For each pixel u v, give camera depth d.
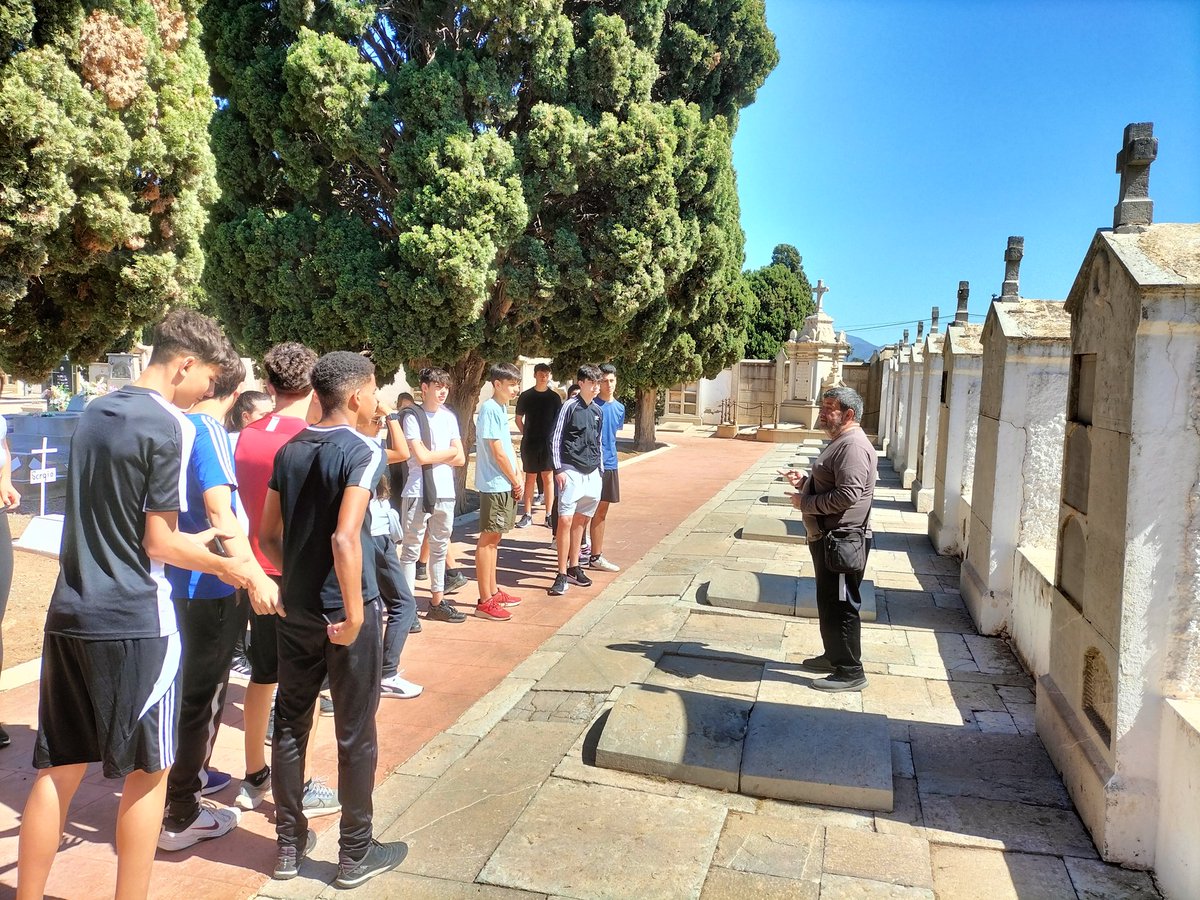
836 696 4.87
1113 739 3.24
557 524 7.29
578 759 4.10
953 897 3.02
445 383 6.22
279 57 9.31
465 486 11.77
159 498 2.63
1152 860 3.18
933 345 11.30
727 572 7.48
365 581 3.07
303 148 9.42
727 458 19.42
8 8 5.05
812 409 25.31
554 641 5.98
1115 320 3.36
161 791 2.73
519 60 9.88
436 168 9.02
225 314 10.60
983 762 4.07
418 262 9.10
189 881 3.10
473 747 4.24
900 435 16.50
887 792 3.61
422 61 10.48
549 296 10.24
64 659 2.61
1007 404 5.90
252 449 3.79
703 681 5.09
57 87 5.32
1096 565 3.52
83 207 5.63
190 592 3.23
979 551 6.50
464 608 6.80
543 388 9.36
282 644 3.07
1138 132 3.46
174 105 6.34
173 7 6.43
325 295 9.93
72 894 2.98
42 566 7.36
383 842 3.33
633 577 7.91
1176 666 3.13
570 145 9.76
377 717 4.63
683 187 11.25
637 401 22.00
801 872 3.16
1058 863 3.24
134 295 6.46
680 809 3.62
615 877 3.12
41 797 2.62
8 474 4.09
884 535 9.84
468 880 3.12
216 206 10.15
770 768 3.77
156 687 2.65
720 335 19.92
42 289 6.57
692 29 13.01
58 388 14.48
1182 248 3.25
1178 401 3.06
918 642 5.89
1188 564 3.08
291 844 3.13
